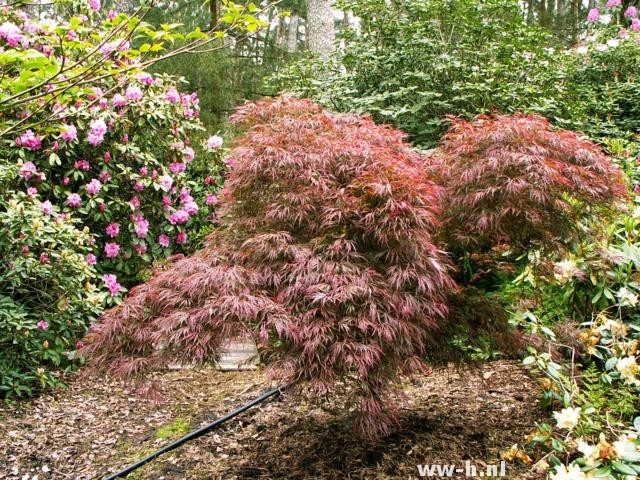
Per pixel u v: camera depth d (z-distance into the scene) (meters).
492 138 2.62
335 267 2.32
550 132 2.74
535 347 2.91
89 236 4.26
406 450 2.83
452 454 2.77
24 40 3.84
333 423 3.19
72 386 3.93
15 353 3.78
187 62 7.11
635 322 3.11
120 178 4.91
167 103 5.11
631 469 2.03
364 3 5.56
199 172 5.74
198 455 2.98
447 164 2.79
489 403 3.30
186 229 5.52
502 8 5.52
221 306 2.17
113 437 3.25
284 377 2.37
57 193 4.61
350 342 2.20
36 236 3.80
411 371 2.44
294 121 2.74
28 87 1.84
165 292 2.44
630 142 5.62
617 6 8.17
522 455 2.47
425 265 2.38
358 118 3.03
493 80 5.27
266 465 2.82
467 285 3.01
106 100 4.71
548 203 2.57
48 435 3.24
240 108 3.00
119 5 6.88
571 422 2.30
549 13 11.68
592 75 6.93
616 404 2.75
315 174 2.48
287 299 2.29
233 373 4.16
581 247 3.12
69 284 3.97
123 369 2.37
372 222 2.32
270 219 2.52
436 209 2.47
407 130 5.46
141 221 4.93
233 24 2.04
